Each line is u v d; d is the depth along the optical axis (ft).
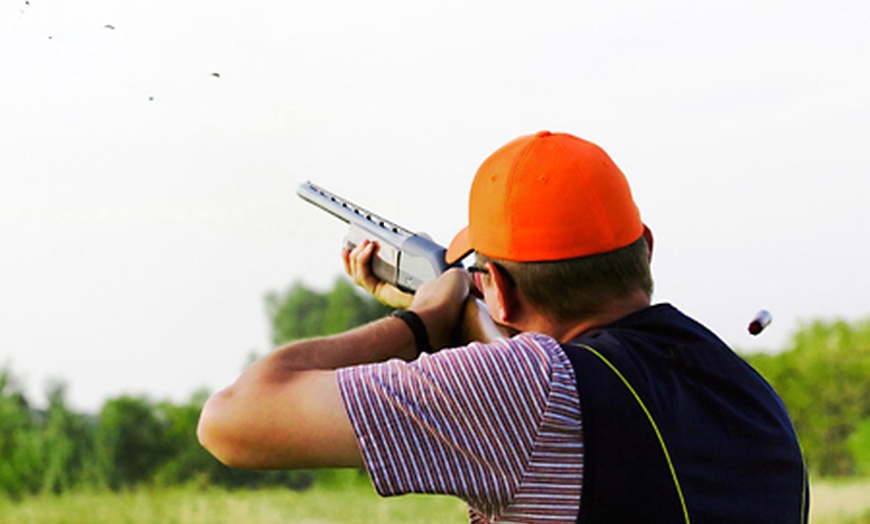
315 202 13.38
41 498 111.65
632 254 9.23
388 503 97.60
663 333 9.17
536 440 8.44
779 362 110.73
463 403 8.45
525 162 9.18
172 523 103.04
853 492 93.45
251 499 105.40
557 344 8.77
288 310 133.18
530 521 8.50
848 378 106.42
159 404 116.26
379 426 8.53
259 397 8.77
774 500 8.95
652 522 8.36
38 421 116.37
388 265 12.45
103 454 114.83
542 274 9.10
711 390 9.01
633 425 8.46
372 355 9.80
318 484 104.68
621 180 9.32
